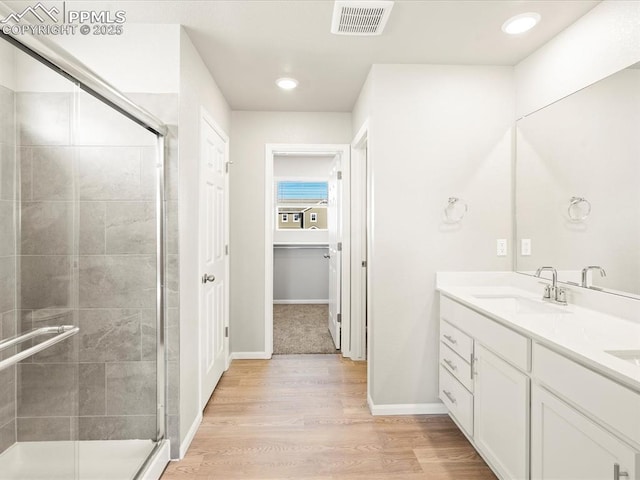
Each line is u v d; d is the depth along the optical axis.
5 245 1.62
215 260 2.85
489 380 1.81
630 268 1.62
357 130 3.18
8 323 1.63
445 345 2.36
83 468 1.83
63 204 1.63
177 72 2.00
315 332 4.48
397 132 2.48
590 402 1.17
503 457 1.69
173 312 1.98
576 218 1.94
